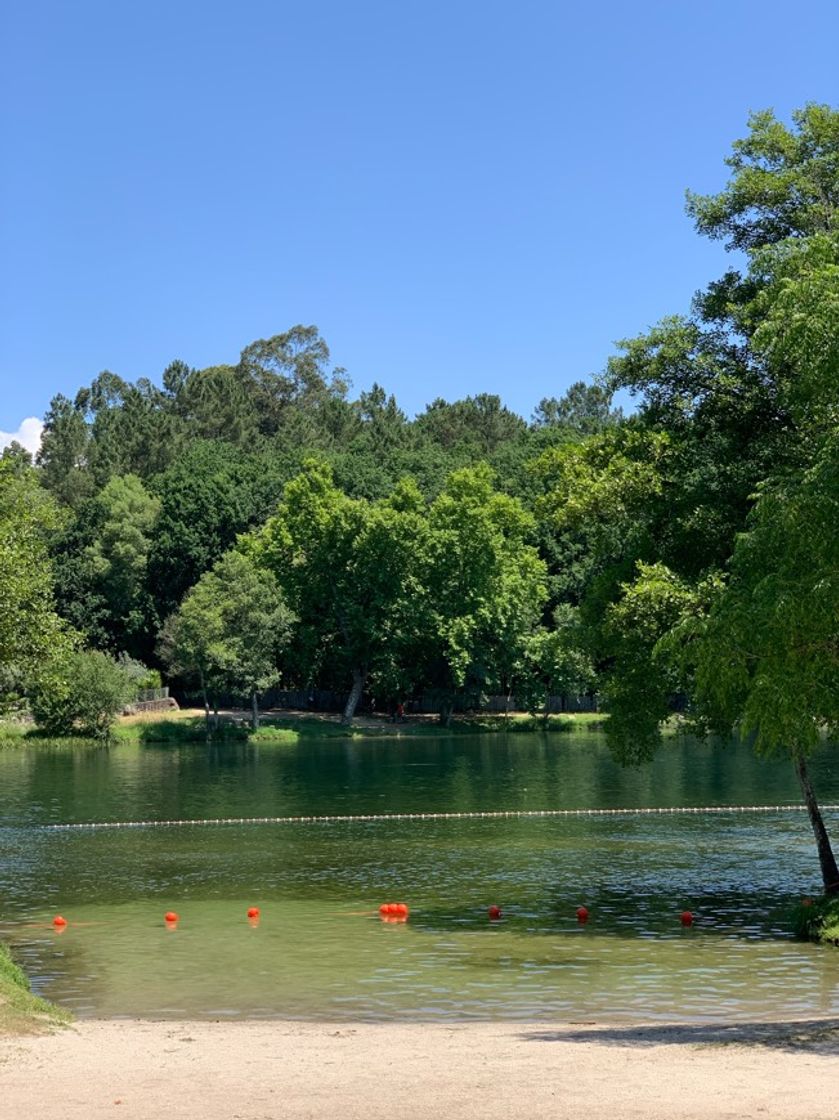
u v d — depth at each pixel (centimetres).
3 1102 1243
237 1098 1254
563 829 4425
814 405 2272
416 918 2798
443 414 19488
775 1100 1177
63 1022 1752
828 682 2170
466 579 10719
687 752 7969
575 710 12138
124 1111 1198
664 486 3091
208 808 5219
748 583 2288
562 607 10969
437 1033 1711
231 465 12912
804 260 2478
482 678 10962
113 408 18462
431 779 6372
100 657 9438
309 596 10981
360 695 11212
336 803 5344
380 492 12731
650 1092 1230
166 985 2158
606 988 2088
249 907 2966
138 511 12206
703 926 2667
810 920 2581
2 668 3241
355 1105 1211
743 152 3133
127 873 3531
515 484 12738
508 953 2402
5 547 3039
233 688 9919
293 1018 1903
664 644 2309
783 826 4441
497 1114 1155
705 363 3034
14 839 4319
